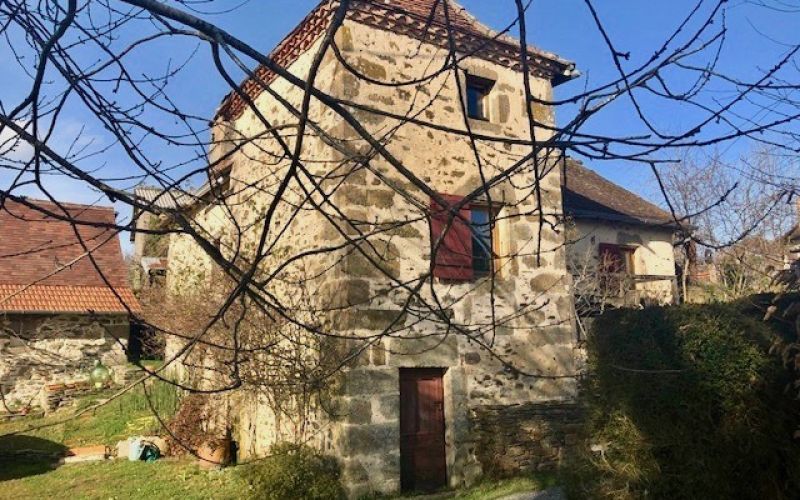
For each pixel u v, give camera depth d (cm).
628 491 598
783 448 589
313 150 913
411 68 941
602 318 688
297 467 772
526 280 980
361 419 800
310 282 890
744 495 584
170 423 1125
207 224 1289
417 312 339
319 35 941
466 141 965
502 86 1017
